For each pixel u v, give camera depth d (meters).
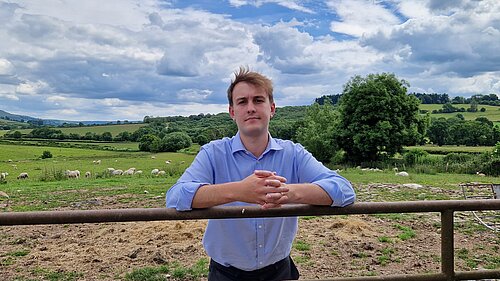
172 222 9.47
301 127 49.84
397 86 40.19
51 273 6.47
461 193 14.82
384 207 2.40
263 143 2.71
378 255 7.42
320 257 7.27
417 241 8.34
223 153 2.73
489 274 2.56
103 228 9.28
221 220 2.67
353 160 41.34
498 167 27.70
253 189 2.26
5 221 2.14
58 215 2.17
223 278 2.80
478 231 9.11
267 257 2.71
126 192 15.63
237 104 2.65
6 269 6.69
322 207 2.36
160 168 32.03
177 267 6.68
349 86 41.59
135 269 6.55
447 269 2.52
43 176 23.27
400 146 40.25
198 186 2.28
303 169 2.74
